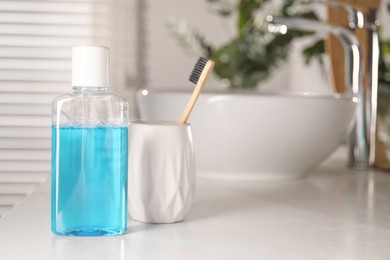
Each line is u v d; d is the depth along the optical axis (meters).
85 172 1.06
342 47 1.82
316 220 1.18
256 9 3.48
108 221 1.07
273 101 1.47
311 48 2.87
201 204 1.28
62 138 1.06
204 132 1.50
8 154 3.64
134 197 1.14
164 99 1.54
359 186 1.49
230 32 4.41
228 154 1.50
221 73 3.47
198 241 1.05
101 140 1.06
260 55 3.41
